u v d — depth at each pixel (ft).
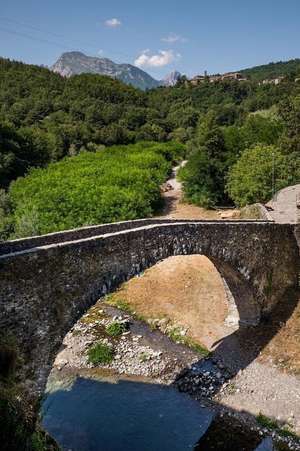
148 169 219.00
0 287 44.93
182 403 73.31
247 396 74.28
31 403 47.70
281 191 148.46
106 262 55.93
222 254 76.13
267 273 89.76
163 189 221.66
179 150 326.44
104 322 99.40
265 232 87.15
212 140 195.31
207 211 178.91
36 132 295.69
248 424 68.54
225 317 96.89
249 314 91.97
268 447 63.87
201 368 82.17
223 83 605.73
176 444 64.28
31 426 43.93
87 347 88.89
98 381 78.69
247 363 82.07
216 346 88.33
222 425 68.33
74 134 321.52
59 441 63.52
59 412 70.13
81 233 63.21
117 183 176.55
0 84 435.53
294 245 97.86
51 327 50.44
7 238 118.83
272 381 76.79
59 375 80.12
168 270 119.34
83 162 229.25
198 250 70.54
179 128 397.39
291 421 68.49
